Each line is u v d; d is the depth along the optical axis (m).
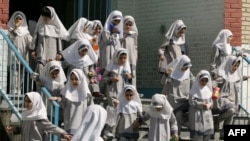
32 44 28.45
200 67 33.47
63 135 24.16
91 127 19.64
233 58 29.28
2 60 29.03
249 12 32.91
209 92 28.00
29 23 33.06
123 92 26.95
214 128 29.28
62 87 26.09
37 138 24.19
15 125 26.47
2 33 27.84
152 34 35.78
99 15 35.09
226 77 29.23
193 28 33.97
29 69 26.53
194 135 27.81
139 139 28.23
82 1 34.66
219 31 32.72
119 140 26.97
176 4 34.78
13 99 27.30
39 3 36.66
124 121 26.77
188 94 28.50
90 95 26.00
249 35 32.88
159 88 35.16
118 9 36.09
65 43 29.56
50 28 28.42
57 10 35.75
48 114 25.98
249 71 32.06
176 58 29.62
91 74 27.91
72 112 25.66
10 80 27.78
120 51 28.12
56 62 26.11
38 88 26.66
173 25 30.78
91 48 27.97
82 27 29.25
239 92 31.72
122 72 28.19
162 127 26.61
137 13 36.41
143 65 36.12
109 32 29.91
